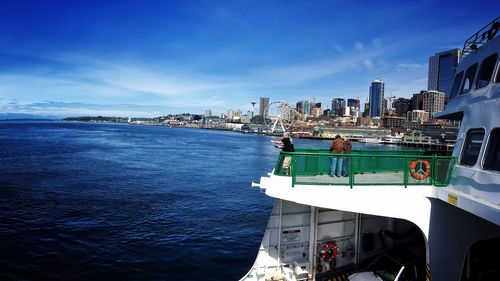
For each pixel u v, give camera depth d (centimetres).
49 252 2348
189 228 2983
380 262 1318
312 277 1258
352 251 1346
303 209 1275
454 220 1113
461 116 1395
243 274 2148
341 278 1287
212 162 8281
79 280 2003
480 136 1023
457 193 995
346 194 1077
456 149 1149
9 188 4250
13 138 13262
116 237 2691
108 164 7019
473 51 1176
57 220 3045
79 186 4609
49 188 4369
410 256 1301
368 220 1380
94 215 3253
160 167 6988
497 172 899
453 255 1106
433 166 1117
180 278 2073
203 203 3934
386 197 1083
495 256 1255
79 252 2373
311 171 1222
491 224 1138
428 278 1084
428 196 1102
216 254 2430
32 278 1992
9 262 2161
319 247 1288
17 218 3036
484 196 925
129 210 3497
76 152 9062
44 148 9712
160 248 2505
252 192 4662
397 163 1116
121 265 2209
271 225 1255
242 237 2797
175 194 4375
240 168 7294
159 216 3322
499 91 956
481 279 1235
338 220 1325
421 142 18100
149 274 2106
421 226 1092
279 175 1141
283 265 1245
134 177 5588
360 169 1236
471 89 1145
